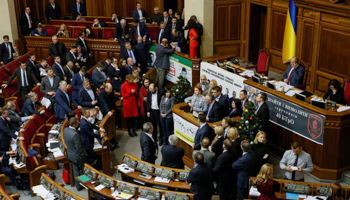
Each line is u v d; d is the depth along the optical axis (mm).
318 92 11477
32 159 8656
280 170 9016
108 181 7312
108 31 14836
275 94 9039
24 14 15805
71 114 8875
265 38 14258
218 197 8188
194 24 12344
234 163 7254
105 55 14320
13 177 8594
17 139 8930
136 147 10461
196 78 11555
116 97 11547
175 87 10609
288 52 12078
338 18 10398
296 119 8719
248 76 10297
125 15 17953
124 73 11977
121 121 11297
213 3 13555
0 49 13914
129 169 7750
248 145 7133
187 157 9336
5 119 9180
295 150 7102
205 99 8789
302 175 7367
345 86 9375
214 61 11531
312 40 11312
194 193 6805
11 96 11820
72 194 6883
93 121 9633
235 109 8969
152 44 13086
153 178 7469
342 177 8492
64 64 13867
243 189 7281
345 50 10430
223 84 10461
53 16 17219
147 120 11203
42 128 9883
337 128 8141
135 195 7027
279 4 12828
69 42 14539
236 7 14023
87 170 7652
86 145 8750
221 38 14219
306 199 6734
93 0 17953
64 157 8562
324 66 11148
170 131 10102
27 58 13969
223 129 7750
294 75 9945
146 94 10875
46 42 14844
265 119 8516
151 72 12375
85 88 10414
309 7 11031
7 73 12711
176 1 18984
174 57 12164
